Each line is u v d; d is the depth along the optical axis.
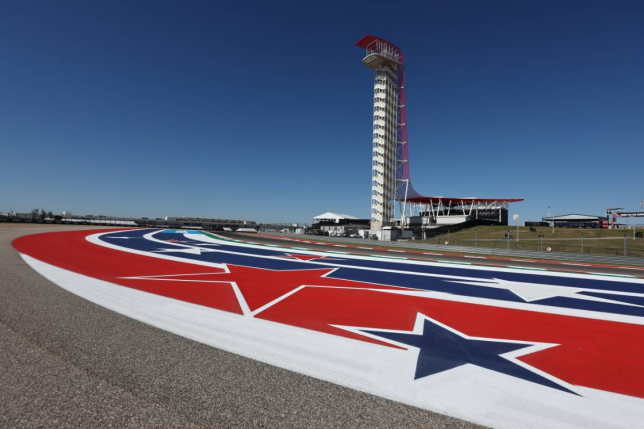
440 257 17.80
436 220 75.00
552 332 4.51
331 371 3.08
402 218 68.00
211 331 4.11
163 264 10.29
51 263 9.46
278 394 2.61
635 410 2.52
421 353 3.62
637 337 4.36
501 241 36.16
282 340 3.88
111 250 13.80
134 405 2.38
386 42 69.06
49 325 4.05
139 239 20.97
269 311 5.18
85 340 3.61
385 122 67.38
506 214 76.06
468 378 3.02
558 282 9.10
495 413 2.44
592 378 3.08
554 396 2.72
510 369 3.25
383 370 3.14
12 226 30.62
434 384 2.88
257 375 2.94
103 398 2.46
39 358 3.10
